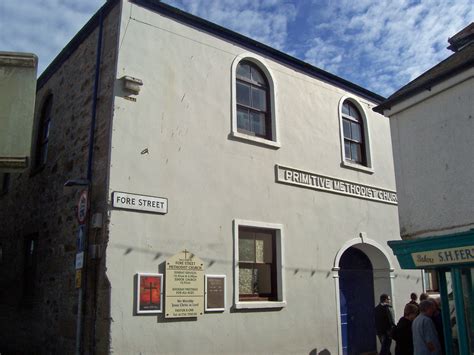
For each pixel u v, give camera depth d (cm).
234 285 881
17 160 702
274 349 923
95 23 935
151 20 878
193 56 923
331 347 1030
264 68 1056
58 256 917
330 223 1104
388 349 1052
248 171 962
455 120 668
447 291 640
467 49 768
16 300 1112
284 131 1055
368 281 1230
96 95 866
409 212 716
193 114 895
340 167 1167
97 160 817
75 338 785
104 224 754
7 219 1277
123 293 740
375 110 788
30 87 734
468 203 634
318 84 1176
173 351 775
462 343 600
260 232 975
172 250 810
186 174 859
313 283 1030
